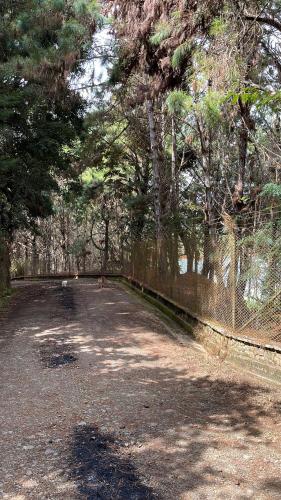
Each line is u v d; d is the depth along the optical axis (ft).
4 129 54.44
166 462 14.78
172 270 45.21
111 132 78.95
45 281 100.89
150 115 59.77
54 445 15.85
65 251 129.80
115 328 36.99
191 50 26.43
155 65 31.30
